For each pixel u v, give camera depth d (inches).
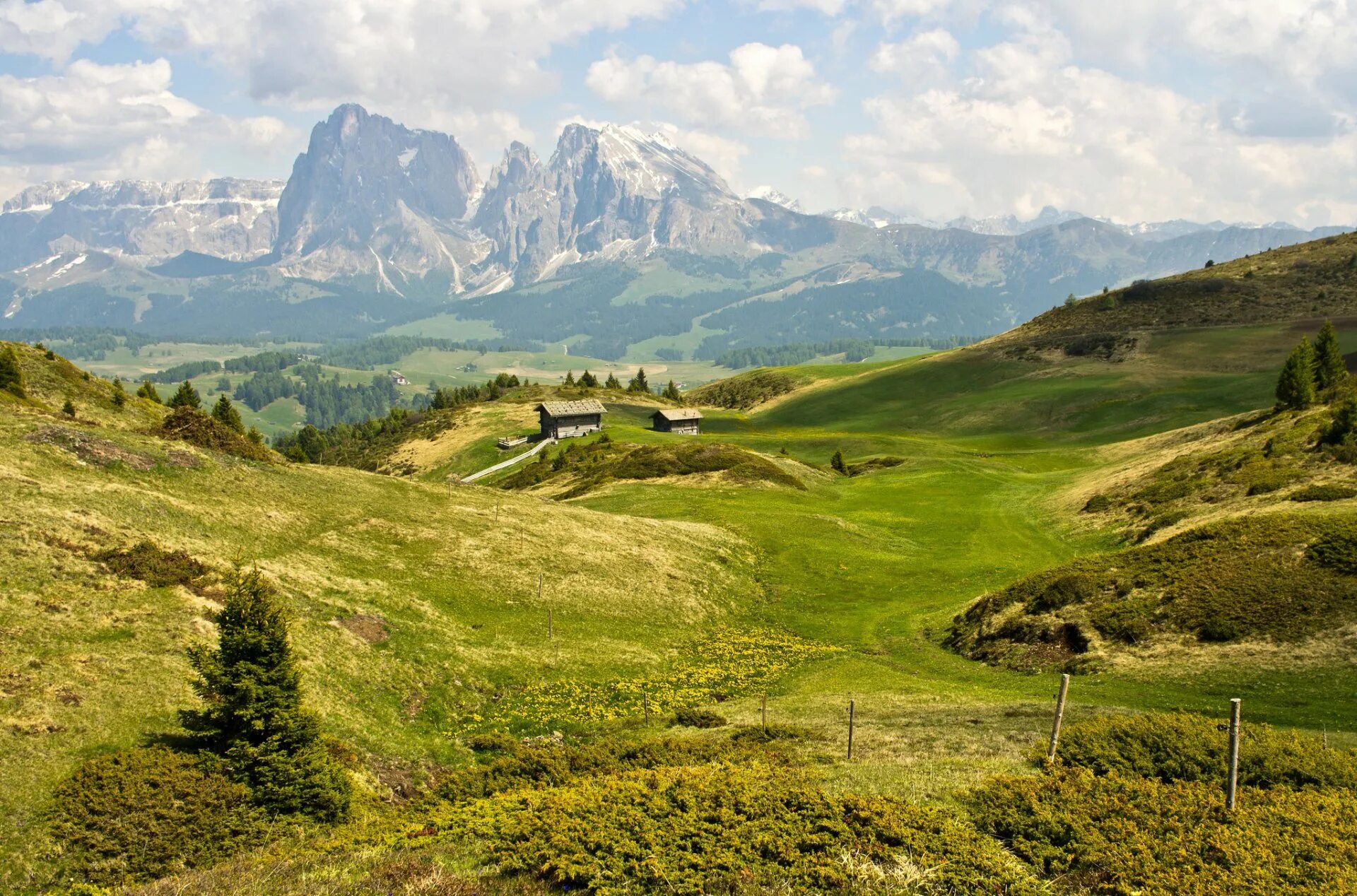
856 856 774.5
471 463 7140.8
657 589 2527.1
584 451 5866.1
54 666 1213.7
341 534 2313.0
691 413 7391.7
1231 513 2491.4
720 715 1683.1
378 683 1590.8
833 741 1334.9
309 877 816.3
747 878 744.3
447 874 806.5
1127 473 3511.3
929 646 2202.3
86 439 2237.9
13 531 1552.7
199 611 1531.7
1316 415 3038.9
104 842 930.1
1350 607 1612.9
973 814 862.5
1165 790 868.0
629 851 801.6
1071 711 1418.6
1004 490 3986.2
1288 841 746.8
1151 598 1909.4
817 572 2883.9
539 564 2476.6
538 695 1749.5
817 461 5826.8
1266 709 1376.7
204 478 2326.5
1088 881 727.1
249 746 1083.9
